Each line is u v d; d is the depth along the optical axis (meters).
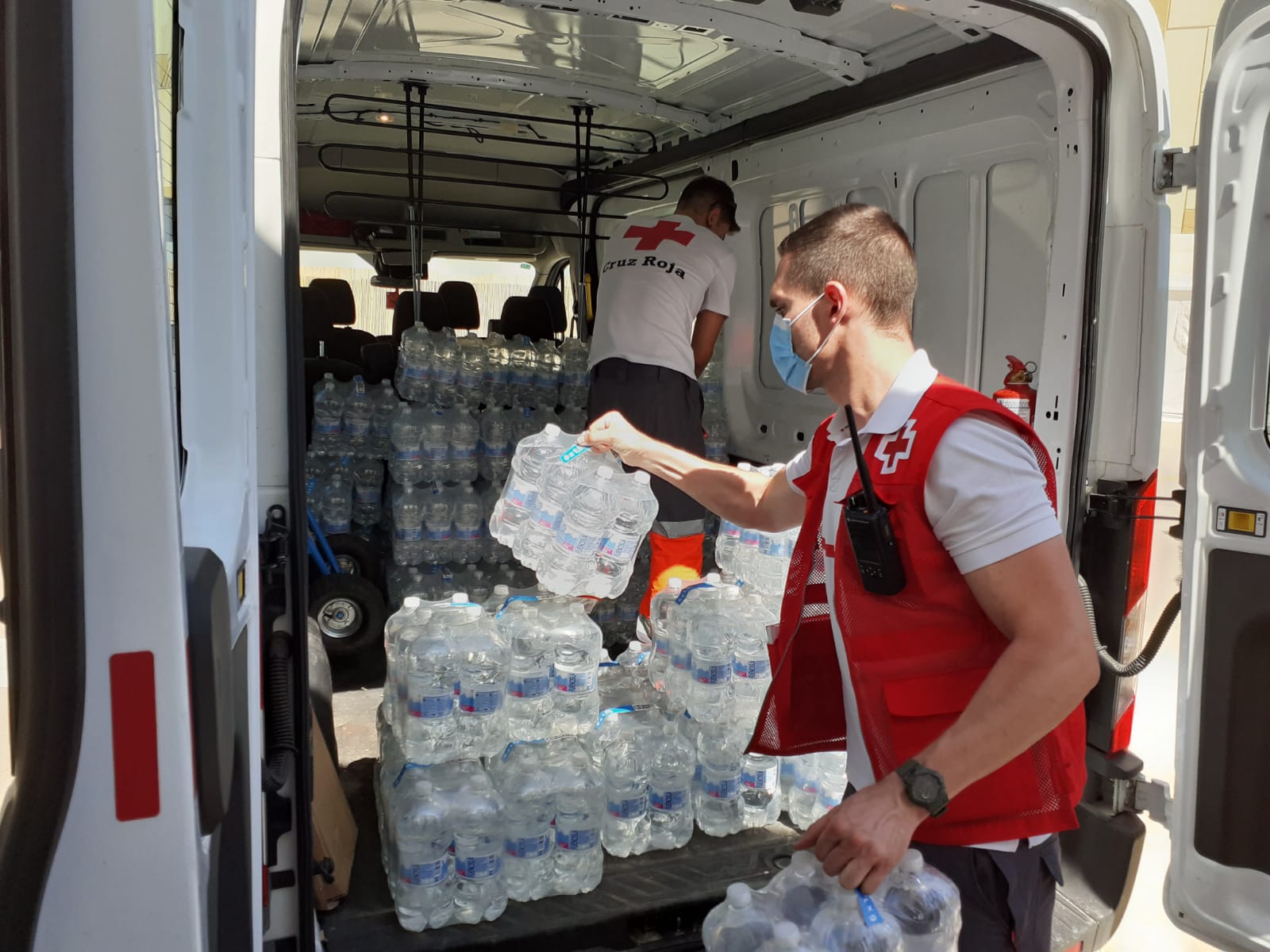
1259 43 2.22
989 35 2.69
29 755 0.89
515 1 2.82
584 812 2.40
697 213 3.91
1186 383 2.45
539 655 2.65
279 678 1.71
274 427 1.70
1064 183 2.54
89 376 0.87
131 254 0.86
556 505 2.62
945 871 1.64
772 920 1.71
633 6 2.87
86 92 0.84
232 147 1.32
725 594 2.83
